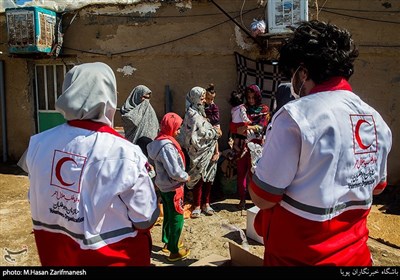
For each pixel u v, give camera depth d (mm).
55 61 7652
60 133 1685
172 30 6926
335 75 1486
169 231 3785
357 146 1439
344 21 6227
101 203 1571
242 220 5000
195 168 4902
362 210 1524
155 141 3617
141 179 1646
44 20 6992
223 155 6230
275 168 1409
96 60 7359
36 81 7879
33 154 1715
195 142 4781
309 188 1397
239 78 6617
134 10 7047
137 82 7195
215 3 6445
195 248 4152
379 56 6211
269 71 6363
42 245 1722
